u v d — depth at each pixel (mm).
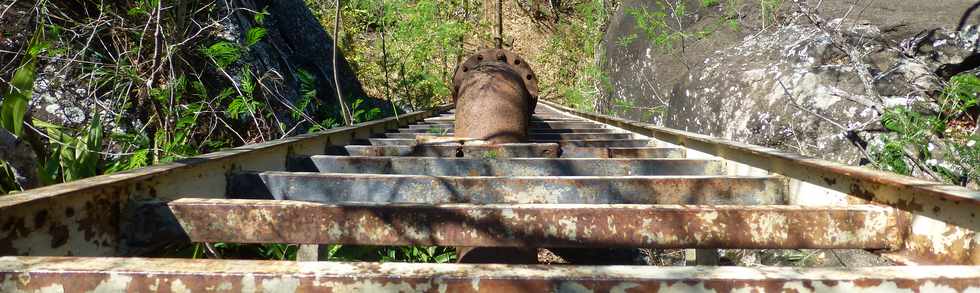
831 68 4719
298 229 1470
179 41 3836
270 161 2432
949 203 1271
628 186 1994
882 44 5016
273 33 5949
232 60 3998
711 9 8023
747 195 2037
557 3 17844
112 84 3727
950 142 3604
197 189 1823
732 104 5227
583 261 3303
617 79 10297
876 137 4102
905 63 4684
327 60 7148
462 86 4297
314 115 5477
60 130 2961
